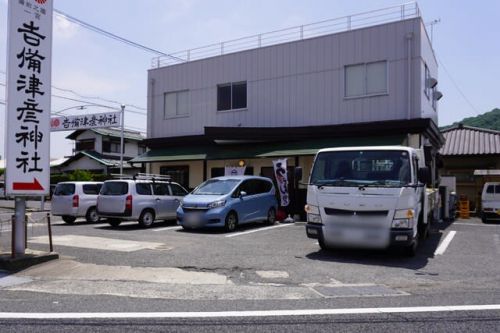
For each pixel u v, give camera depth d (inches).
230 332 194.5
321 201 373.7
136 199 598.5
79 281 296.5
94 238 481.4
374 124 677.3
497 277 308.8
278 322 208.8
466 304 240.7
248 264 345.4
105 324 205.6
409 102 661.9
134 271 321.1
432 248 428.5
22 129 343.6
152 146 925.8
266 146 750.5
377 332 194.7
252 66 815.1
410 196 353.1
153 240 466.3
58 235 510.9
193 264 344.5
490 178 913.5
